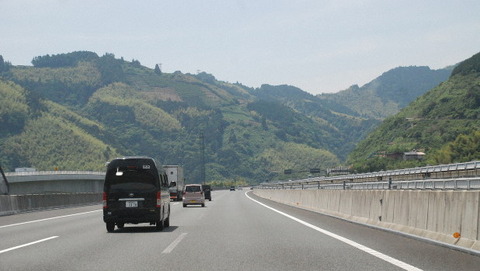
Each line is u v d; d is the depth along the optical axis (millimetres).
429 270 8922
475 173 37469
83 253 11836
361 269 9227
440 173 43000
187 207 38562
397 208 15766
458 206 11781
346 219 21328
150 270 9414
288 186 57656
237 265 9891
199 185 39844
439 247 11906
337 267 9500
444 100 199875
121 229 18750
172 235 15961
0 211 29203
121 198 17812
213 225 19859
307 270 9250
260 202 47438
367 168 173875
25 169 114625
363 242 13234
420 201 14000
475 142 136250
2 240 14883
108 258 10984
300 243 13336
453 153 138000
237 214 27297
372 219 18312
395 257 10484
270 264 9969
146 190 17844
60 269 9609
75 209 37188
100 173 102562
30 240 14844
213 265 9914
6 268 9766
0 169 51812
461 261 9820
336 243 13172
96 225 20766
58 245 13523
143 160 18031
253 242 13742
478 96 184000
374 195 18312
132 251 12109
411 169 47656
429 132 183500
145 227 19656
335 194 25328
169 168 60500
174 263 10203
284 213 27766
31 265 10109
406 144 185000
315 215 25688
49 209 37438
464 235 11414
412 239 13672
